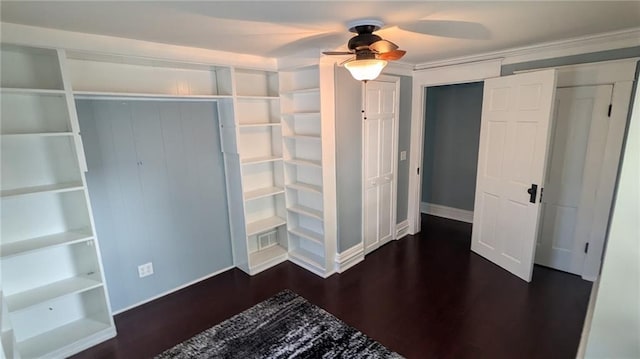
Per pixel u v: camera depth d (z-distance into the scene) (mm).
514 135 3143
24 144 2250
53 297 2291
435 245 4117
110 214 2738
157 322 2746
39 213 2371
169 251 3150
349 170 3469
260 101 3564
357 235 3699
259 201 3799
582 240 3150
